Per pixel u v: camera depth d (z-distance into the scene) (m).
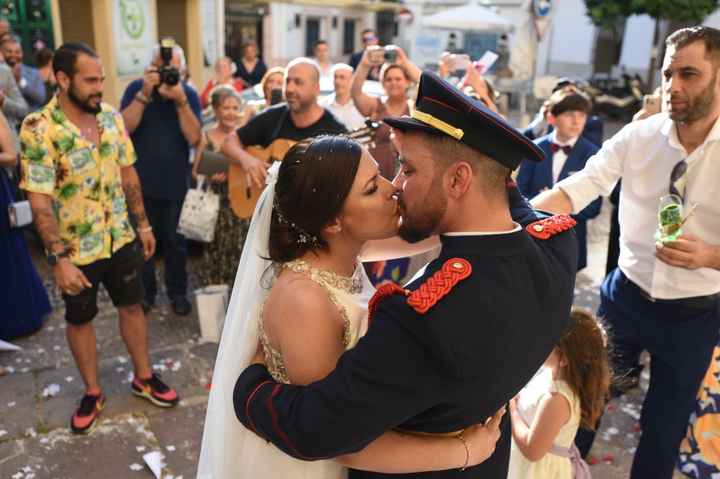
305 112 3.44
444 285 0.98
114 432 2.79
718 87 1.88
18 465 2.55
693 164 1.98
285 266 1.22
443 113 1.02
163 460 2.63
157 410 2.96
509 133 1.02
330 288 1.18
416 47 16.61
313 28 17.20
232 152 3.46
